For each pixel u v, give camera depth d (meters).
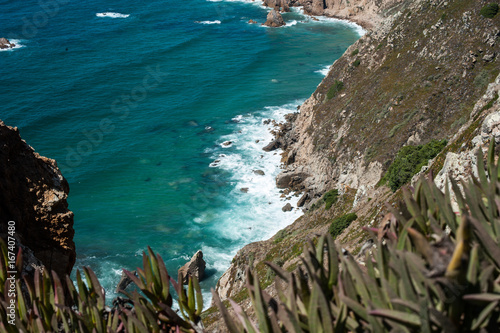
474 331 3.17
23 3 154.00
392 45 69.69
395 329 3.18
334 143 63.78
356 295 3.75
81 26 138.25
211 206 62.19
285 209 60.53
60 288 4.37
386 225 4.38
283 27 144.00
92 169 70.75
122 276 46.88
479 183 4.73
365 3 147.25
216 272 50.94
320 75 107.00
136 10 156.75
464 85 53.03
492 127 17.42
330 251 3.87
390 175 41.81
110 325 4.32
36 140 78.44
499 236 3.80
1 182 9.60
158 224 59.25
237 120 85.44
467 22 59.16
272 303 3.91
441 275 3.04
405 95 58.16
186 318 4.60
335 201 50.75
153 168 71.12
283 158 72.31
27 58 111.94
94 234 57.53
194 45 126.50
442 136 49.25
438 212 4.34
